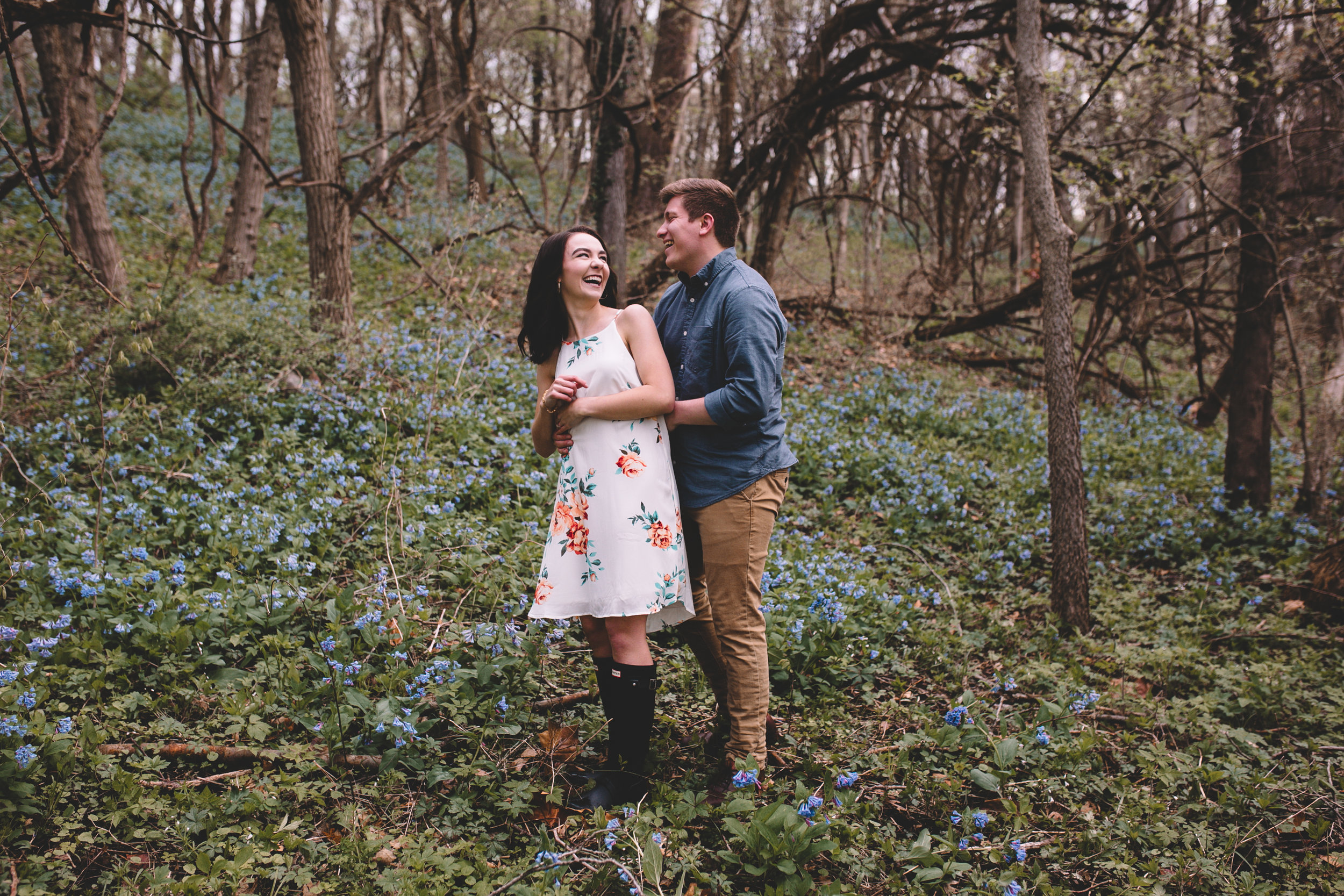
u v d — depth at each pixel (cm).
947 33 835
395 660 327
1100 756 331
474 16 738
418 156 1753
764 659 290
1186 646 433
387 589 385
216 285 900
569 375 284
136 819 254
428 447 528
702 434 289
